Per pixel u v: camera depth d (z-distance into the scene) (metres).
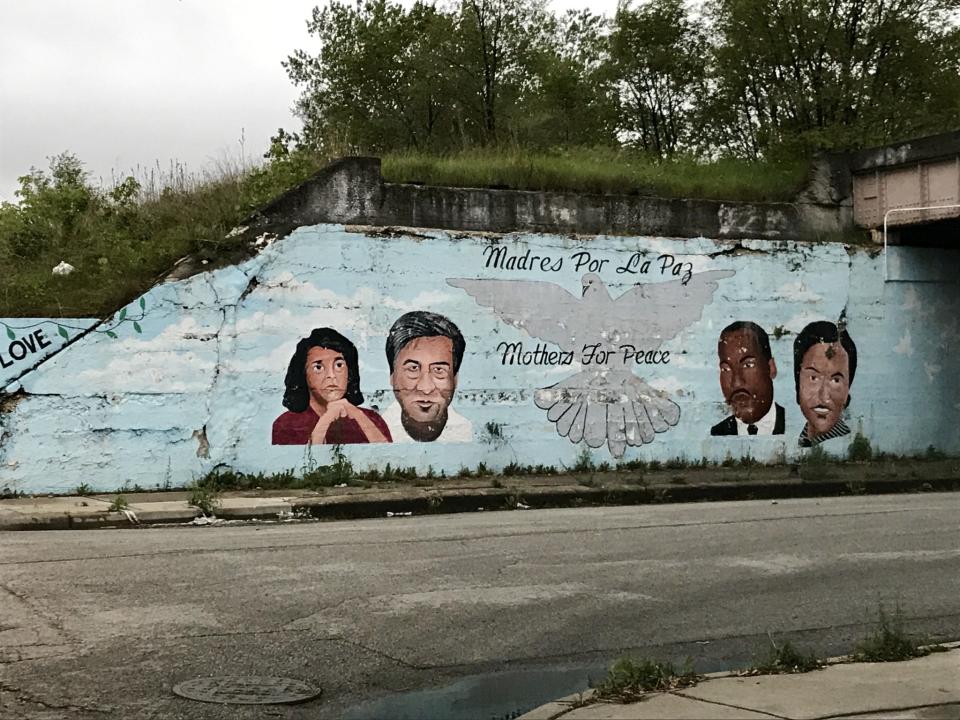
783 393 20.55
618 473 18.80
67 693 6.10
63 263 17.84
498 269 18.62
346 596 8.77
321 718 5.96
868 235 21.48
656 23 32.22
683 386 19.86
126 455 16.11
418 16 31.72
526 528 13.24
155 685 6.32
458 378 18.28
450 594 8.98
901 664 7.00
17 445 15.55
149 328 16.33
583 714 5.91
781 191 21.47
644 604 8.81
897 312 21.50
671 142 33.12
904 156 20.80
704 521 13.96
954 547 11.69
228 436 16.73
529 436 18.72
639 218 19.67
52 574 9.40
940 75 29.16
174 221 18.95
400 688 6.58
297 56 32.97
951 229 21.22
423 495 15.91
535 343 18.81
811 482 18.39
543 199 19.02
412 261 18.05
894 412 21.41
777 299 20.59
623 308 19.48
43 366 15.73
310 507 15.00
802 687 6.42
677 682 6.54
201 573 9.60
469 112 31.12
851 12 28.73
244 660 6.92
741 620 8.41
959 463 20.88
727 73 30.75
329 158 20.28
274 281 17.16
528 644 7.59
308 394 17.30
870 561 10.80
